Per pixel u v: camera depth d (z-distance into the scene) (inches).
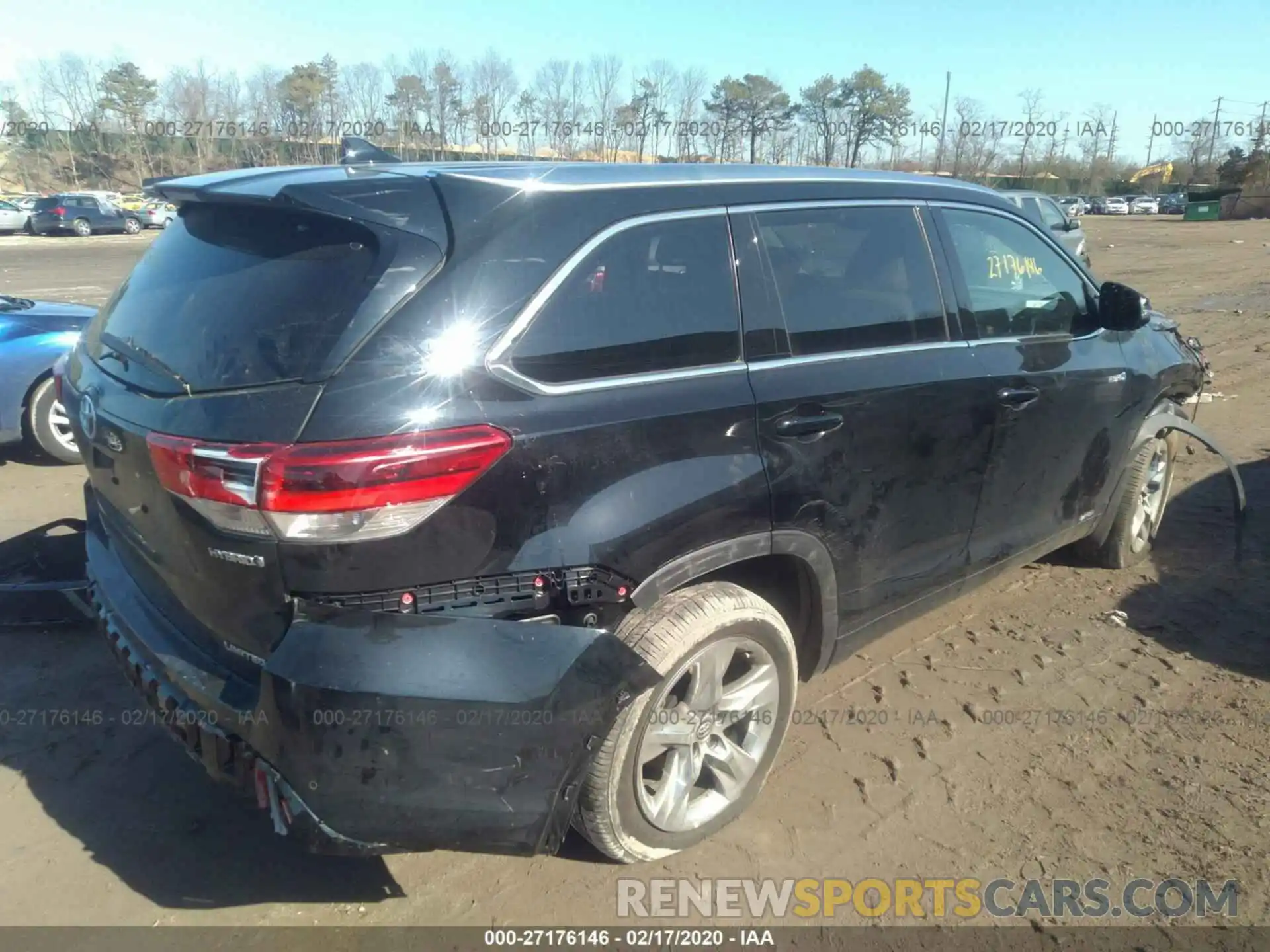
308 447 84.2
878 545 127.4
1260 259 964.6
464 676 87.3
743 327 112.1
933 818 119.6
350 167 109.3
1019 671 154.2
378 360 87.7
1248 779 126.3
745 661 117.0
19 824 117.0
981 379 136.9
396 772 86.8
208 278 102.4
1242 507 206.1
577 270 99.3
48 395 251.8
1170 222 2014.0
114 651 111.0
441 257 92.1
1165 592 181.5
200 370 94.3
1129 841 115.1
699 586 109.1
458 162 113.3
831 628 125.1
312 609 87.1
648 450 100.0
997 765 129.8
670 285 106.9
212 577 91.7
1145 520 192.1
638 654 96.4
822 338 119.8
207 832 116.5
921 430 128.4
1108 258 1016.9
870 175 136.9
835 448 117.3
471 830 90.3
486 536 90.3
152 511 97.3
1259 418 310.5
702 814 113.7
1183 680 150.9
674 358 105.7
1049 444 153.2
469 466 88.2
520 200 97.7
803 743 135.0
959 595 149.2
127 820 118.3
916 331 132.1
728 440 106.5
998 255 149.3
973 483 140.0
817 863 111.9
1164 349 182.5
